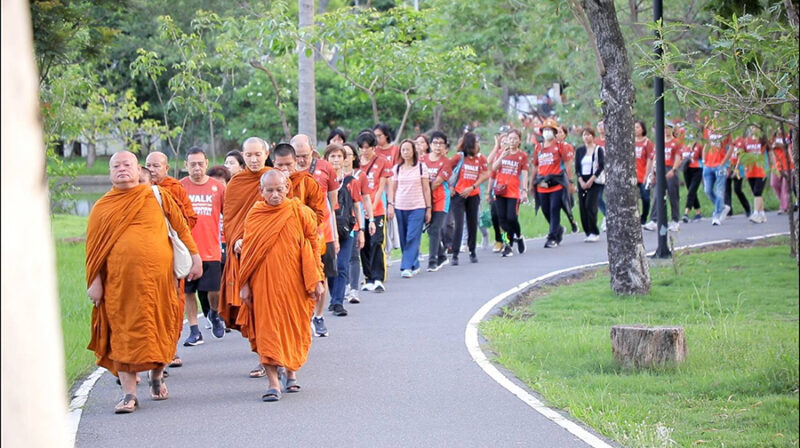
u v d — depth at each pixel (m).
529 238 24.11
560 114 31.58
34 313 2.32
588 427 8.26
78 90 24.05
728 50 9.75
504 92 40.59
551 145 21.22
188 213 10.26
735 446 7.64
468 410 8.84
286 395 9.54
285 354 9.30
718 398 9.16
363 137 15.72
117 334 8.91
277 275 9.28
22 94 2.33
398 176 17.41
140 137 39.12
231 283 10.20
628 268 15.12
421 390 9.60
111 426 8.54
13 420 2.29
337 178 13.70
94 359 11.32
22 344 2.30
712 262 18.36
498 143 20.58
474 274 17.55
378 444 7.84
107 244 8.88
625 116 15.03
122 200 8.95
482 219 21.28
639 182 23.64
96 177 48.69
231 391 9.79
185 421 8.67
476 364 10.70
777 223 24.42
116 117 31.39
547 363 10.69
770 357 10.28
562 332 12.23
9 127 2.29
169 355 9.12
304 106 19.89
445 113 38.06
